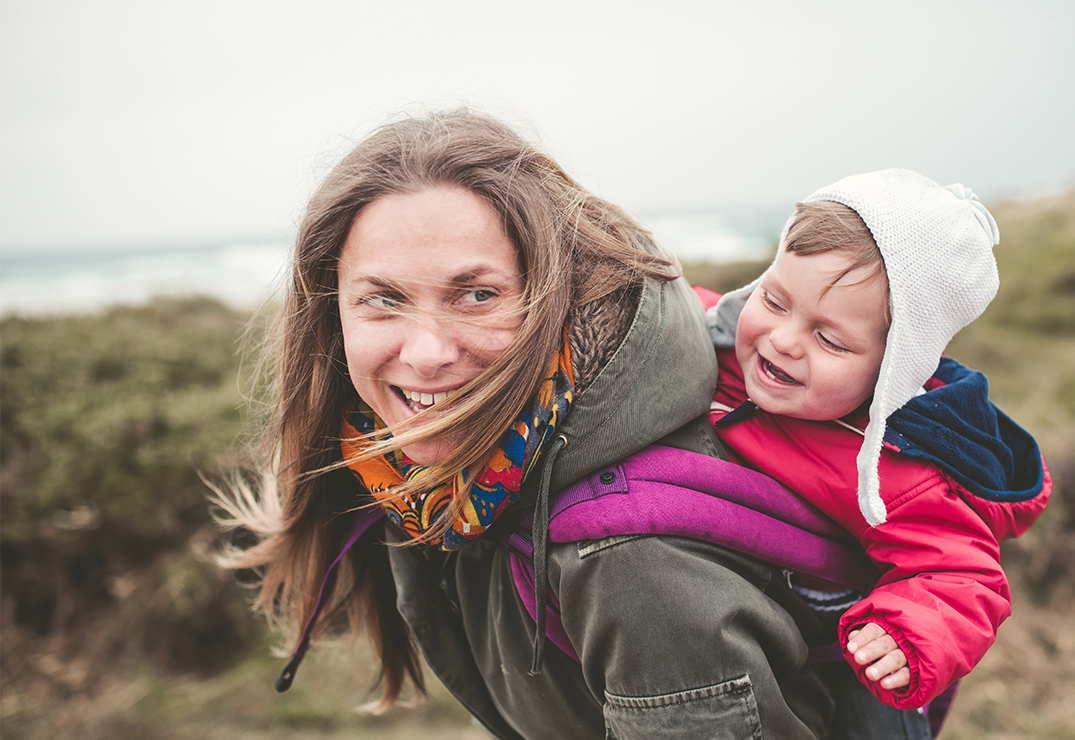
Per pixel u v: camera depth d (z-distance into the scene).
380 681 1.38
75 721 4.05
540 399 0.80
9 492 4.65
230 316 8.05
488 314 0.78
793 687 0.94
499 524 0.89
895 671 0.78
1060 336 9.48
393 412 0.85
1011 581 4.26
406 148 0.81
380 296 0.79
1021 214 17.00
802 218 0.86
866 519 0.81
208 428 4.88
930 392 0.90
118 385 5.41
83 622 4.63
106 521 4.65
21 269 35.28
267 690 4.19
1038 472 0.95
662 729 0.76
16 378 5.20
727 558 0.82
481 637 1.02
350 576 1.25
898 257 0.79
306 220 0.86
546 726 1.00
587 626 0.80
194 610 4.46
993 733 3.48
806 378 0.85
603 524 0.78
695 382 0.89
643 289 0.87
